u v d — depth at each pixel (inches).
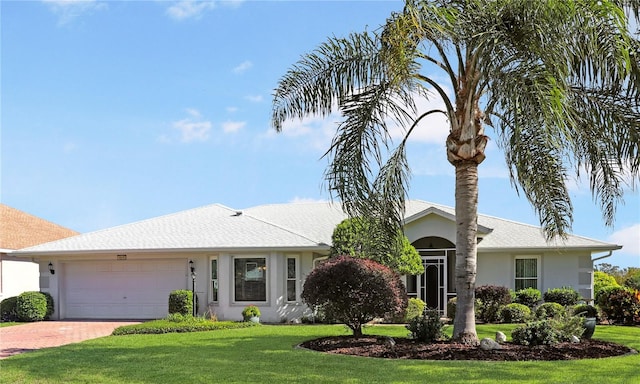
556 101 400.8
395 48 464.4
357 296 582.2
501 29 431.8
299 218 1155.3
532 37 419.8
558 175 567.8
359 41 541.3
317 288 594.9
